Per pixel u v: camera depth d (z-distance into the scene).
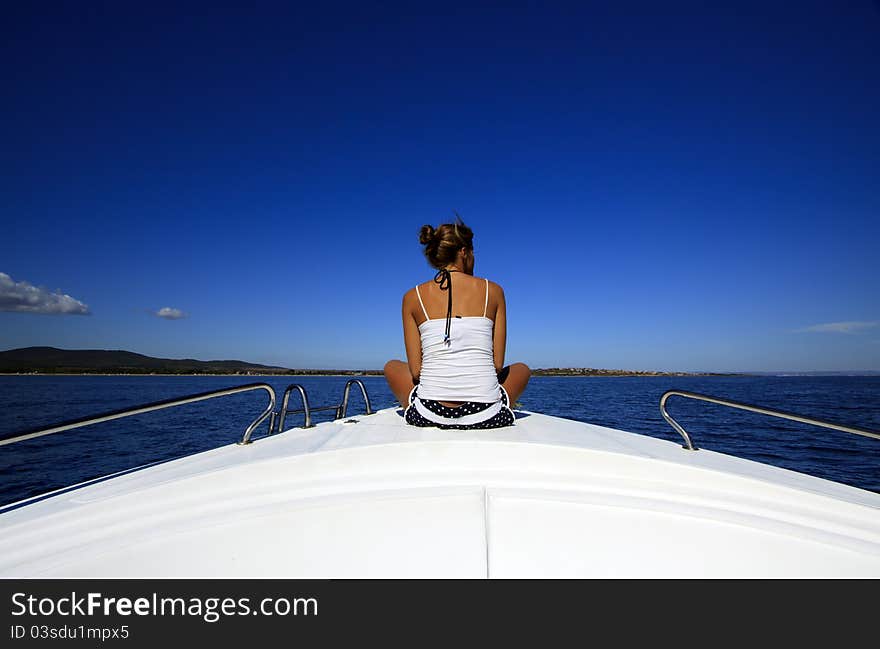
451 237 2.14
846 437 11.61
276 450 1.74
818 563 1.17
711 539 1.24
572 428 2.09
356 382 2.64
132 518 1.35
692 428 13.07
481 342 2.05
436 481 1.54
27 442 12.10
